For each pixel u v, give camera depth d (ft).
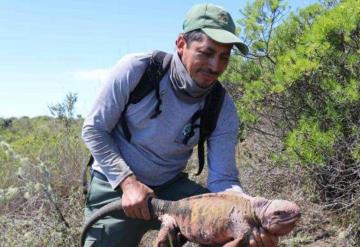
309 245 10.48
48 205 11.27
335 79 10.43
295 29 12.28
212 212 6.57
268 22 12.37
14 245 10.19
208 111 7.46
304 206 11.35
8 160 13.17
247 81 12.30
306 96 11.10
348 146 10.11
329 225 11.00
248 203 6.32
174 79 7.22
